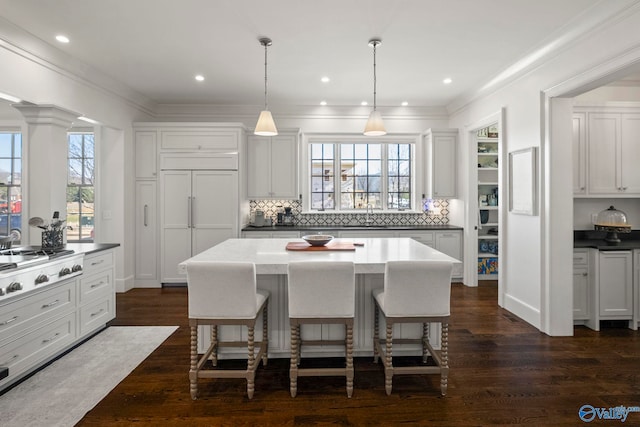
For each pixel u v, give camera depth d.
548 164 3.25
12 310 2.30
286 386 2.38
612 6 2.47
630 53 2.42
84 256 3.02
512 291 3.90
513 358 2.79
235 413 2.09
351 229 5.11
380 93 4.84
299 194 5.52
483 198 5.49
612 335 3.27
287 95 4.93
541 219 3.36
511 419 2.02
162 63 3.73
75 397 2.24
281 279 2.74
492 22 2.85
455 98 5.09
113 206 4.69
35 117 3.24
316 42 3.24
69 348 2.92
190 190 4.89
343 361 2.75
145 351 2.93
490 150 5.51
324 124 5.57
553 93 3.18
